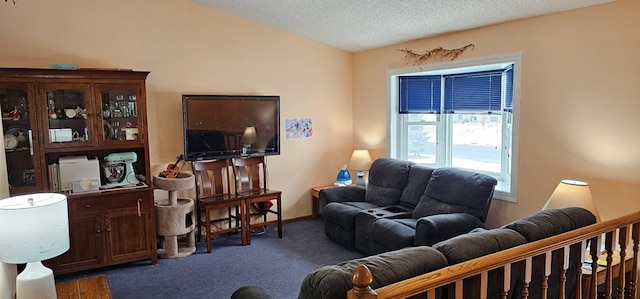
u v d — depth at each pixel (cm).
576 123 341
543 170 368
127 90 391
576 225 239
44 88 357
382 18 420
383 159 499
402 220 406
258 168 512
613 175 320
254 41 504
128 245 393
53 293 217
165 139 457
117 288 352
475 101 476
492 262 175
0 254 202
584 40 330
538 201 374
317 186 573
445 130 514
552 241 200
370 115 562
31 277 210
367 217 418
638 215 244
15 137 357
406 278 173
